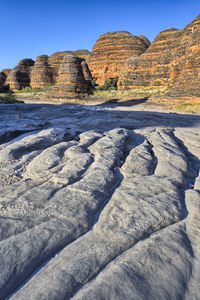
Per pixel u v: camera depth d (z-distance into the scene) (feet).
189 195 12.43
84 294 6.04
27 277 7.03
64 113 56.39
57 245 8.23
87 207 10.73
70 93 155.84
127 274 6.75
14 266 7.16
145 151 20.36
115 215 10.22
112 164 16.89
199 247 8.19
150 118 47.32
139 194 12.25
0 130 26.35
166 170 16.33
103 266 7.24
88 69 226.58
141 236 8.72
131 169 16.37
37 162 17.44
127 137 25.13
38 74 248.73
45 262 7.55
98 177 14.05
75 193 12.02
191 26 112.27
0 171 16.34
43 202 11.08
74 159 17.51
